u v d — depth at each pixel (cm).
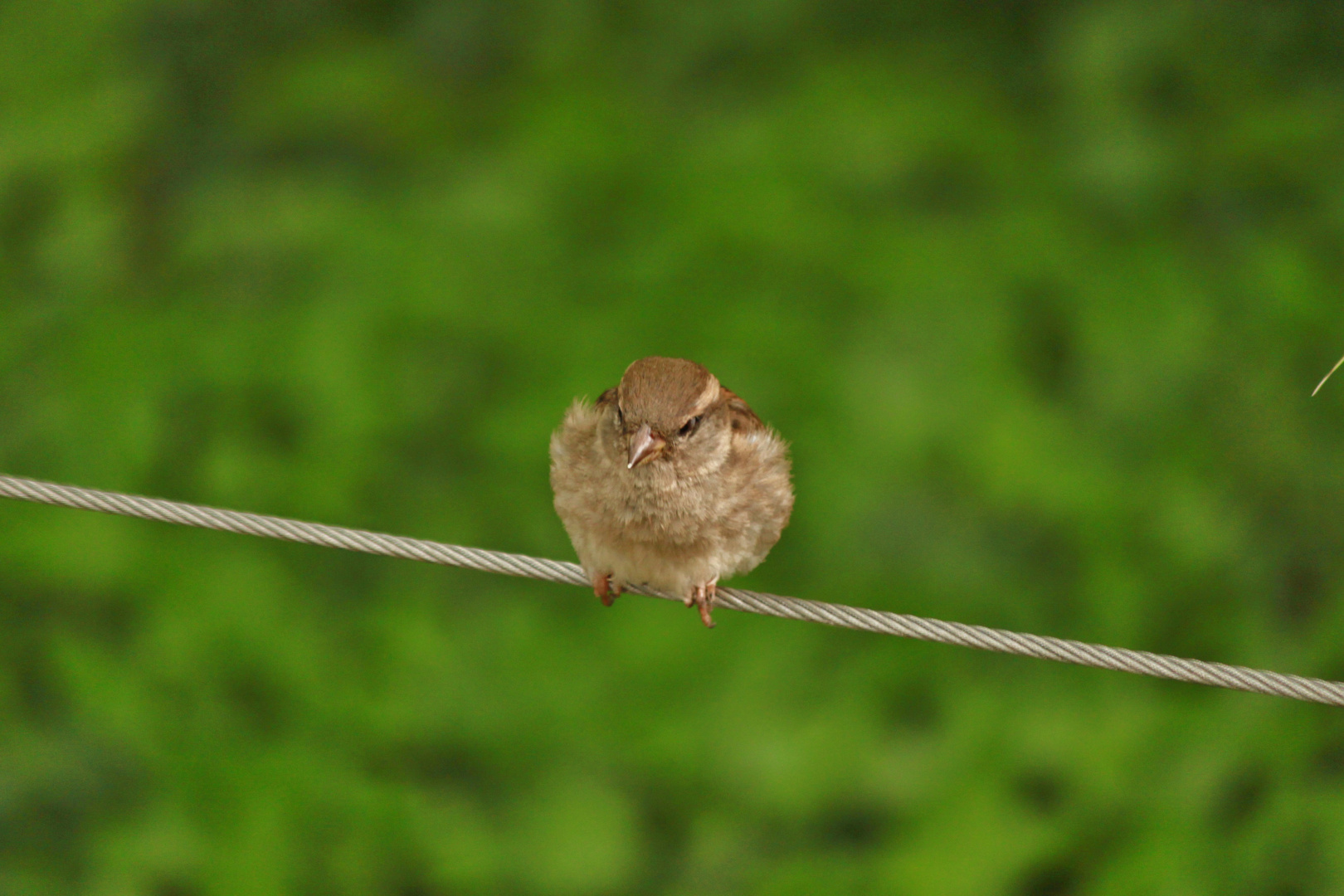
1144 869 1016
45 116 1194
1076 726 1050
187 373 1112
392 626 1075
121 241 1196
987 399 1068
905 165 1166
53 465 1091
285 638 1075
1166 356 1112
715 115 1245
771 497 805
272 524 749
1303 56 1258
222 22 1325
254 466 1086
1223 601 1101
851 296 1114
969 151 1180
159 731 1068
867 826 1108
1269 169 1205
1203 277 1170
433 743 1092
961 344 1090
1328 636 1073
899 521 1091
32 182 1209
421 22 1312
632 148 1189
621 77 1269
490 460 1107
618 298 1128
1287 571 1139
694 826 1098
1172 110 1246
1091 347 1114
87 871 1082
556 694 1068
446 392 1133
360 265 1143
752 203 1131
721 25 1279
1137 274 1140
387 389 1099
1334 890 1004
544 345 1116
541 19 1290
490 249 1151
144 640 1082
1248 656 1085
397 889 1089
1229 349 1140
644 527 779
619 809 1088
